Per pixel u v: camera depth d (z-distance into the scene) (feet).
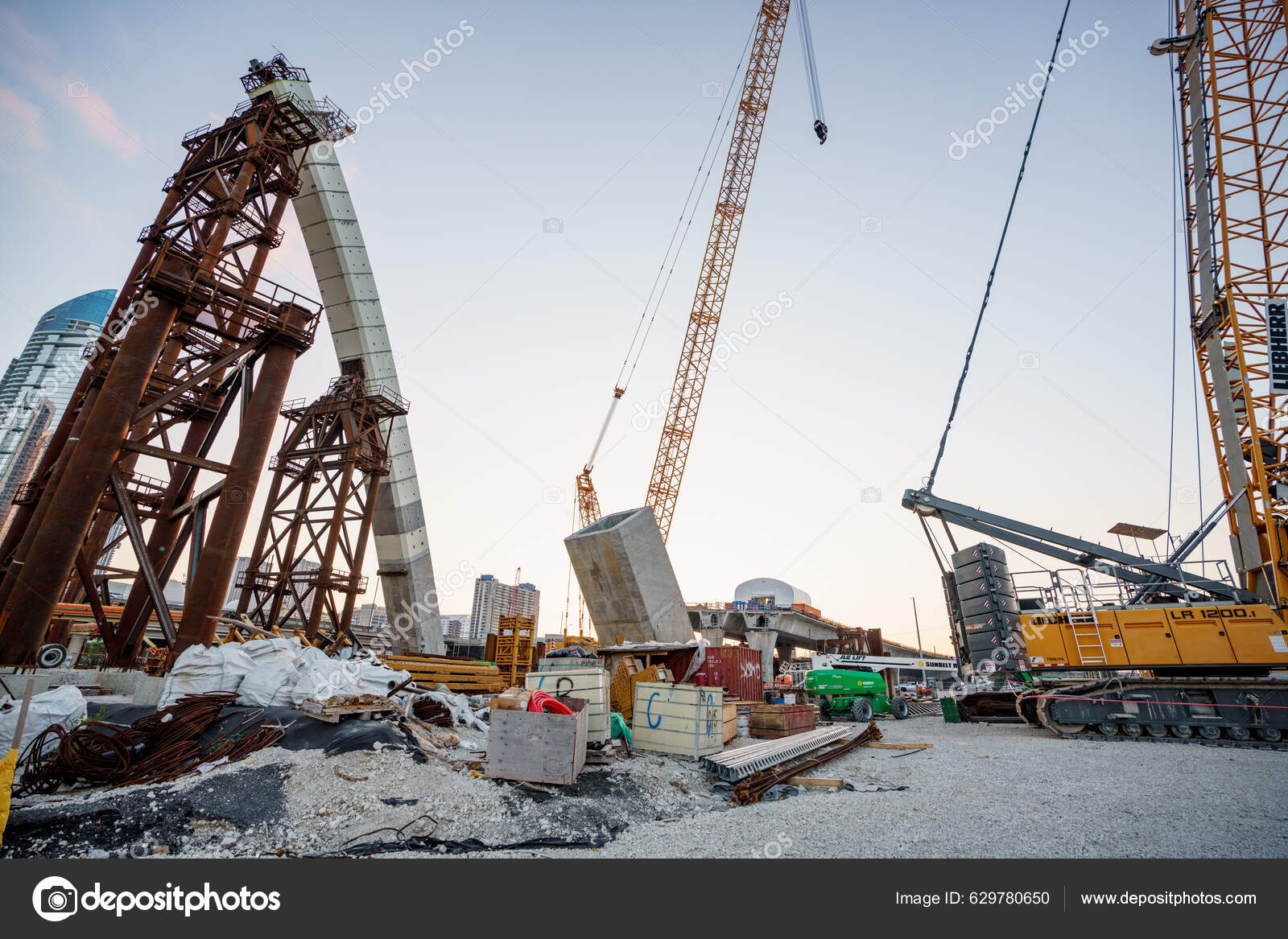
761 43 172.96
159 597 64.23
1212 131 73.97
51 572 57.57
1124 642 67.26
